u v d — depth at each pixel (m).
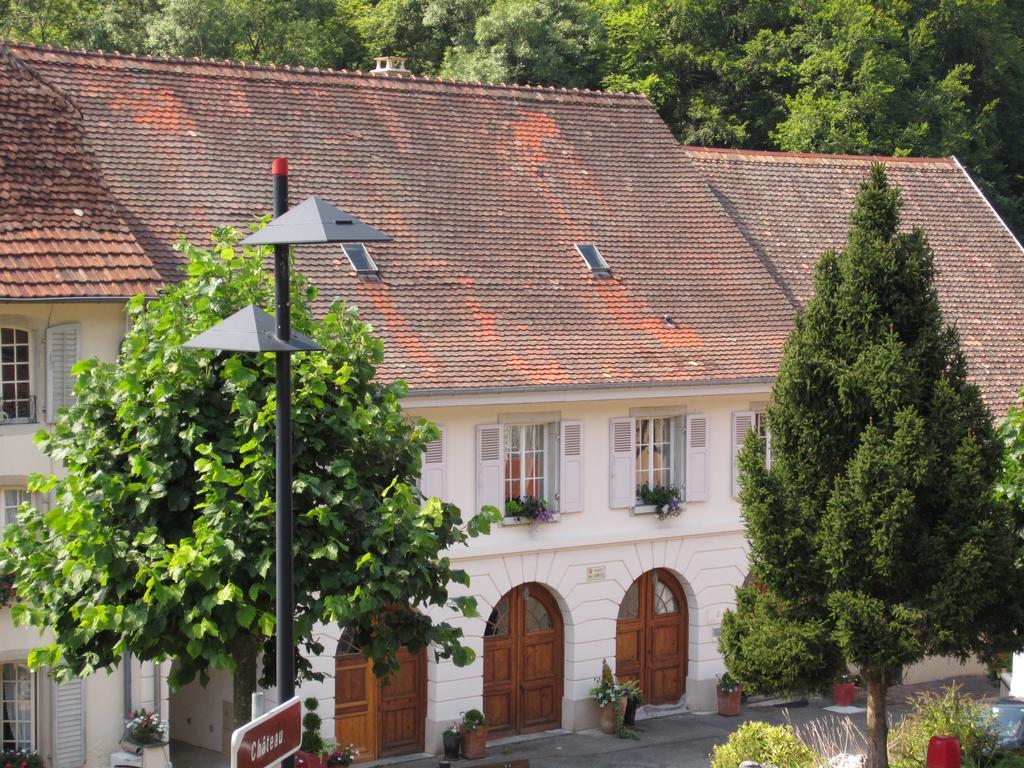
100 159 59.91
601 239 69.62
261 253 37.19
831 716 68.00
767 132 117.38
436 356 60.56
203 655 34.03
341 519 35.25
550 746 63.47
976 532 42.75
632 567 66.62
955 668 75.38
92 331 52.50
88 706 52.72
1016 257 82.75
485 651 64.00
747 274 72.00
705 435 67.94
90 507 34.50
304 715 58.34
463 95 71.56
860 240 45.31
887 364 43.72
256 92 65.94
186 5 108.56
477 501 62.25
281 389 28.92
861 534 43.41
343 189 64.62
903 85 117.25
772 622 45.62
